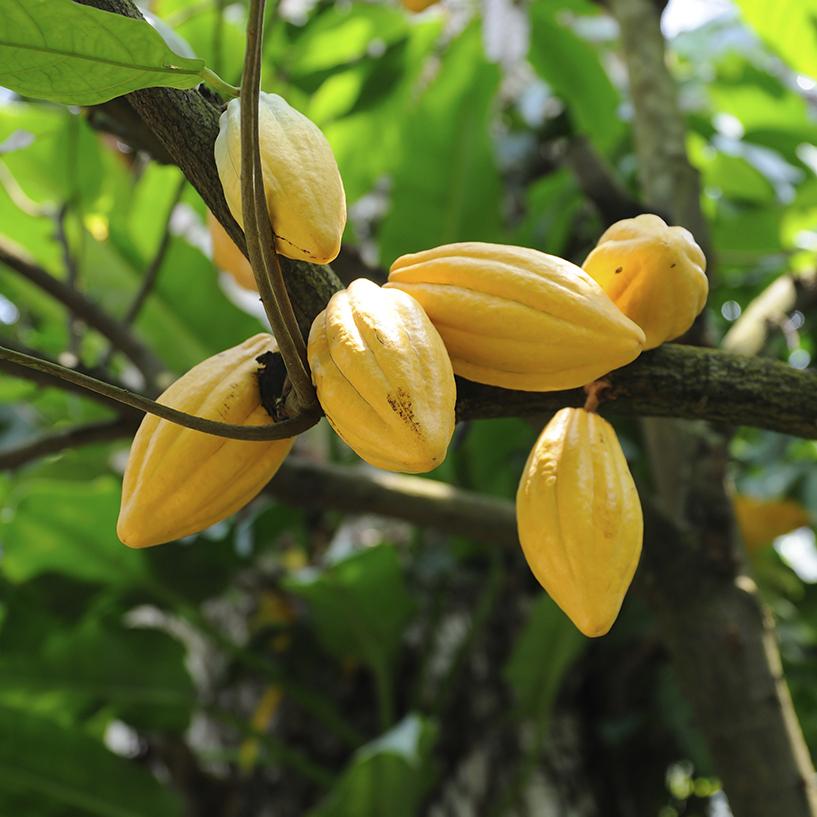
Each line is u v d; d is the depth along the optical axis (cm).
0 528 210
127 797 215
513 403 110
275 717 246
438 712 226
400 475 232
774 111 271
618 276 109
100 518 210
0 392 241
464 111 225
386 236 231
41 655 220
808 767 154
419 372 99
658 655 261
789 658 256
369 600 218
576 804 229
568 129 275
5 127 205
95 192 222
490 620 246
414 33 223
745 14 192
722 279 262
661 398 110
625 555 104
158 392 178
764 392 109
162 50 99
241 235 108
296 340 101
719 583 161
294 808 239
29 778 212
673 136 192
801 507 231
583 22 296
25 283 225
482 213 231
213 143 108
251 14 93
